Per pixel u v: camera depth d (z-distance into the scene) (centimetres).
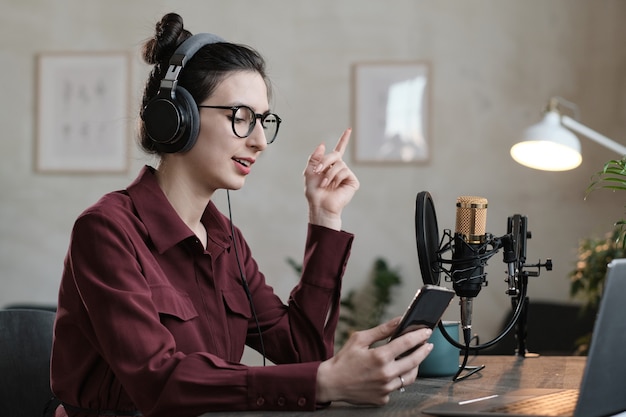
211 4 616
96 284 148
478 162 595
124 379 142
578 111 586
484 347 166
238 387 135
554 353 495
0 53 630
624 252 401
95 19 626
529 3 592
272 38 612
